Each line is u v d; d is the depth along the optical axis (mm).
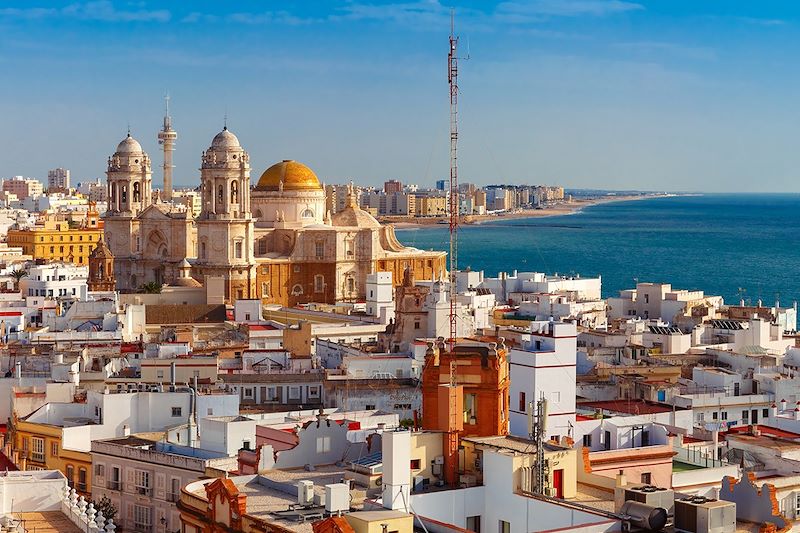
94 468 142625
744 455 132500
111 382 180375
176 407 153500
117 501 140000
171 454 136500
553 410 146875
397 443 92000
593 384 179125
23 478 108438
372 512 88000
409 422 149000
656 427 134625
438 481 99375
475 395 111938
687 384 181125
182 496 102750
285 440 124062
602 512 89000
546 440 110000
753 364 199250
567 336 148125
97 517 105250
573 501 96062
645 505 87125
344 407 174125
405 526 85688
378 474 102250
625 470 119688
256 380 185250
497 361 112000
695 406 167125
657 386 175375
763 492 93375
